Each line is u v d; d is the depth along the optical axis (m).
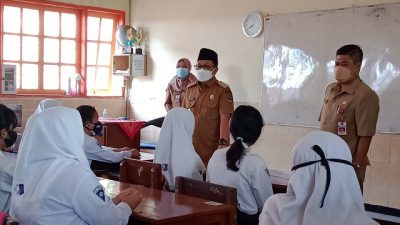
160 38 6.96
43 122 1.98
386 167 4.72
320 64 5.20
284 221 1.70
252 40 5.86
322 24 5.18
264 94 5.72
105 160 4.11
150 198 2.68
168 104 5.75
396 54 4.64
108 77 7.36
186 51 6.62
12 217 2.00
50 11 6.68
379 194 4.76
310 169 1.71
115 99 7.30
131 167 3.32
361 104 3.16
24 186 1.97
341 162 1.70
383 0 4.72
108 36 7.29
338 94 3.29
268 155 5.69
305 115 5.35
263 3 5.73
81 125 2.06
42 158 1.98
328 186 1.66
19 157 2.00
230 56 6.09
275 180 3.45
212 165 2.88
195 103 4.21
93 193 1.96
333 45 5.09
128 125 5.69
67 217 1.94
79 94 6.98
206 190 2.73
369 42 4.82
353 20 4.94
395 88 4.66
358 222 1.62
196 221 2.39
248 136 2.78
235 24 6.02
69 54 6.93
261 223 1.77
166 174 3.33
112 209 2.04
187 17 6.58
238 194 2.73
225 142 4.00
